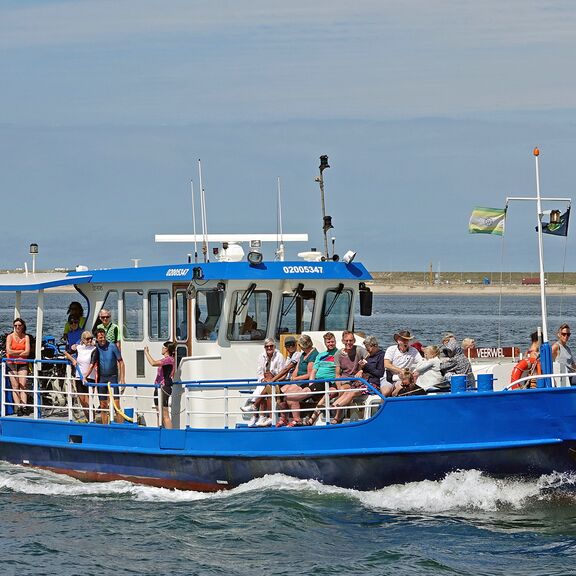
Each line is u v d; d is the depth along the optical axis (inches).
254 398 1947.6
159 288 2113.7
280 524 1760.6
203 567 1624.0
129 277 2155.5
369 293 2135.8
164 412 2007.9
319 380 1847.9
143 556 1680.6
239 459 1907.0
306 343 1914.4
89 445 2064.5
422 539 1701.5
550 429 1733.5
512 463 1758.1
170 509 1905.8
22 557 1688.0
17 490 2066.9
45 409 2258.9
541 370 1807.3
